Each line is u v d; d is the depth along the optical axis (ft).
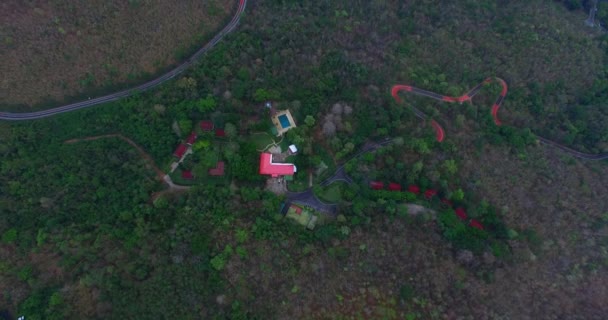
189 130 383.24
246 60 418.51
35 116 397.19
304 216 373.61
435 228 357.82
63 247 316.40
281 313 301.22
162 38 412.98
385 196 373.40
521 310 328.08
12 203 336.90
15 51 376.07
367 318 302.86
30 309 289.12
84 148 374.63
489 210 375.45
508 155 412.57
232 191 359.66
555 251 362.94
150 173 368.89
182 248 321.32
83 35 389.80
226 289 310.24
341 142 390.42
